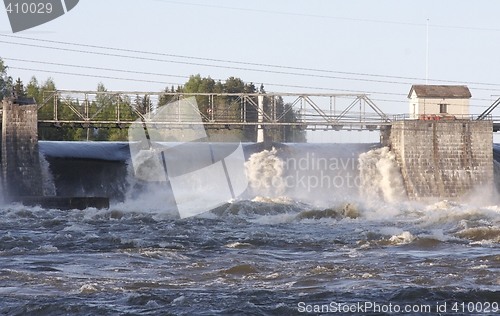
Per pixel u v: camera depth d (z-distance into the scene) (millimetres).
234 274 50594
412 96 167625
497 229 71188
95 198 109812
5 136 125000
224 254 60938
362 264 54594
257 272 51312
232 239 70750
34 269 51656
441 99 165125
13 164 125000
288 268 53000
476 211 88000
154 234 75688
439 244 65750
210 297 42062
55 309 39156
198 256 59594
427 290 43375
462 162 148375
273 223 91875
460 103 165500
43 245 65625
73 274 49812
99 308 39312
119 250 62188
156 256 59156
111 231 79188
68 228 82250
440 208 115000
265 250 63750
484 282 47031
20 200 116188
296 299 41875
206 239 70812
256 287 45750
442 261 55688
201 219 95750
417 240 67500
